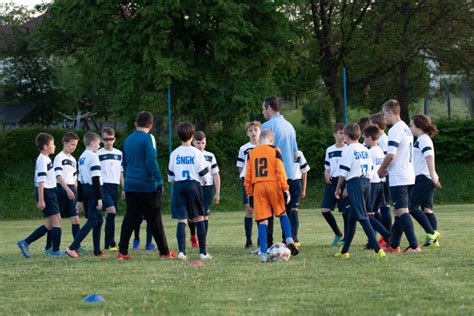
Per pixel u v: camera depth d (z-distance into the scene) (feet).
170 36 191.72
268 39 198.80
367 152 52.16
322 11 222.89
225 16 183.73
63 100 282.97
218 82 192.34
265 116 59.31
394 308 30.91
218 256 55.06
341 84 227.81
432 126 58.70
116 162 67.15
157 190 54.19
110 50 188.75
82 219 153.48
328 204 64.54
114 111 189.98
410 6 219.20
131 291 37.11
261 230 51.16
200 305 32.50
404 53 213.05
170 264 49.26
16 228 121.70
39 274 44.98
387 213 62.13
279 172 51.03
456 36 217.36
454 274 40.70
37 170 58.95
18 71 278.26
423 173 58.49
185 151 53.57
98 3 183.73
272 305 32.19
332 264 46.68
